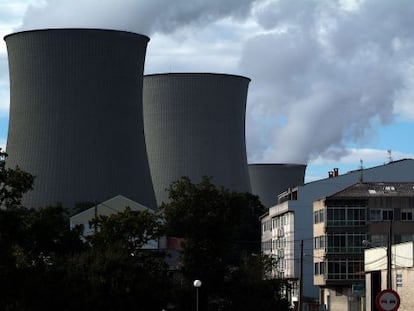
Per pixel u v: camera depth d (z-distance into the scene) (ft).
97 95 397.39
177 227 241.76
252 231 452.76
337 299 307.99
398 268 214.69
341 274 306.96
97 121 396.57
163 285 214.07
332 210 309.63
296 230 361.30
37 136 389.60
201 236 239.30
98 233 219.20
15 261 168.86
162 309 209.56
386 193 312.09
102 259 200.44
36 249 183.01
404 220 305.73
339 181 365.81
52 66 391.86
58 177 387.34
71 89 393.29
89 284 195.62
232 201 242.58
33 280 175.22
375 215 308.81
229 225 241.14
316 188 364.79
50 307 181.88
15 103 395.55
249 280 244.01
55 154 388.57
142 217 220.02
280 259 361.71
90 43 396.78
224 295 241.96
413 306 201.46
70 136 391.04
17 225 163.53
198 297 213.87
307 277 355.36
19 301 169.68
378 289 234.79
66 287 187.62
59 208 190.60
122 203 362.12
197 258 238.68
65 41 393.09
